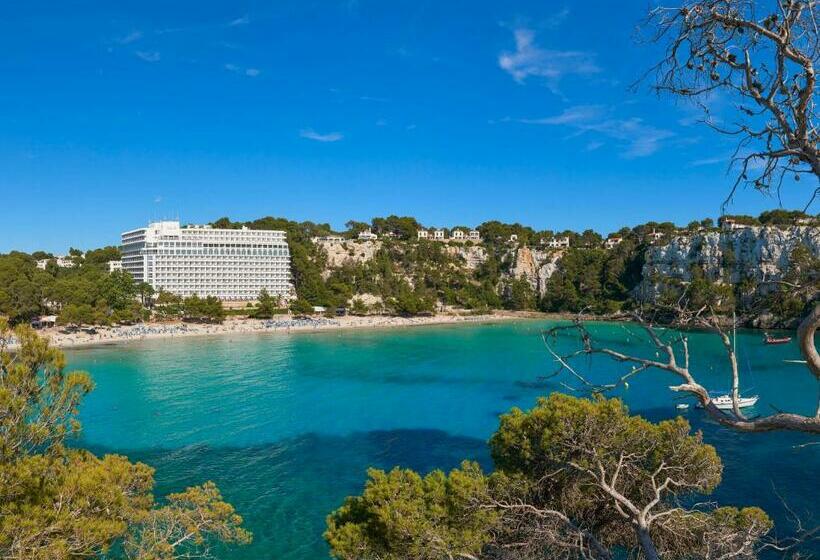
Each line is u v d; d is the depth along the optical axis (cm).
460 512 2311
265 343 14450
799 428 858
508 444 2623
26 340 1981
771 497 4116
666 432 2552
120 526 1911
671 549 2288
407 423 6656
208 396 8156
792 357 10094
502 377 9550
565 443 2362
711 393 7544
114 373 10062
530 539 2145
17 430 1870
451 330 17450
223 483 4775
